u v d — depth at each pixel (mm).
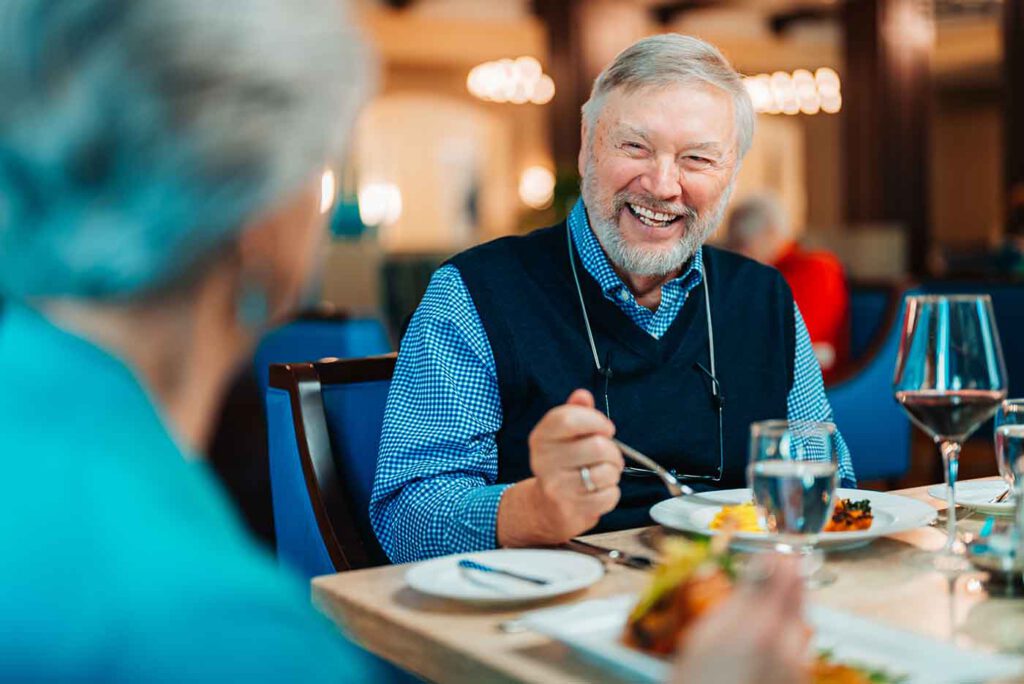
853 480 1732
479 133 14492
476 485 1517
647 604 821
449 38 12719
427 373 1597
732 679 469
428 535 1396
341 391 1721
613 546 1204
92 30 427
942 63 14086
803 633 490
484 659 855
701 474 1672
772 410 1737
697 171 1635
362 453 1724
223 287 476
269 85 449
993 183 16594
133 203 434
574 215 1718
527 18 12445
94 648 358
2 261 436
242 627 376
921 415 1176
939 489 1461
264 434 3527
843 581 1055
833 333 4086
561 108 9820
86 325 451
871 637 839
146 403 430
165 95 432
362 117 503
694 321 1694
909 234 9820
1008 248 7660
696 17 11922
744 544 1166
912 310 1200
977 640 887
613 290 1654
